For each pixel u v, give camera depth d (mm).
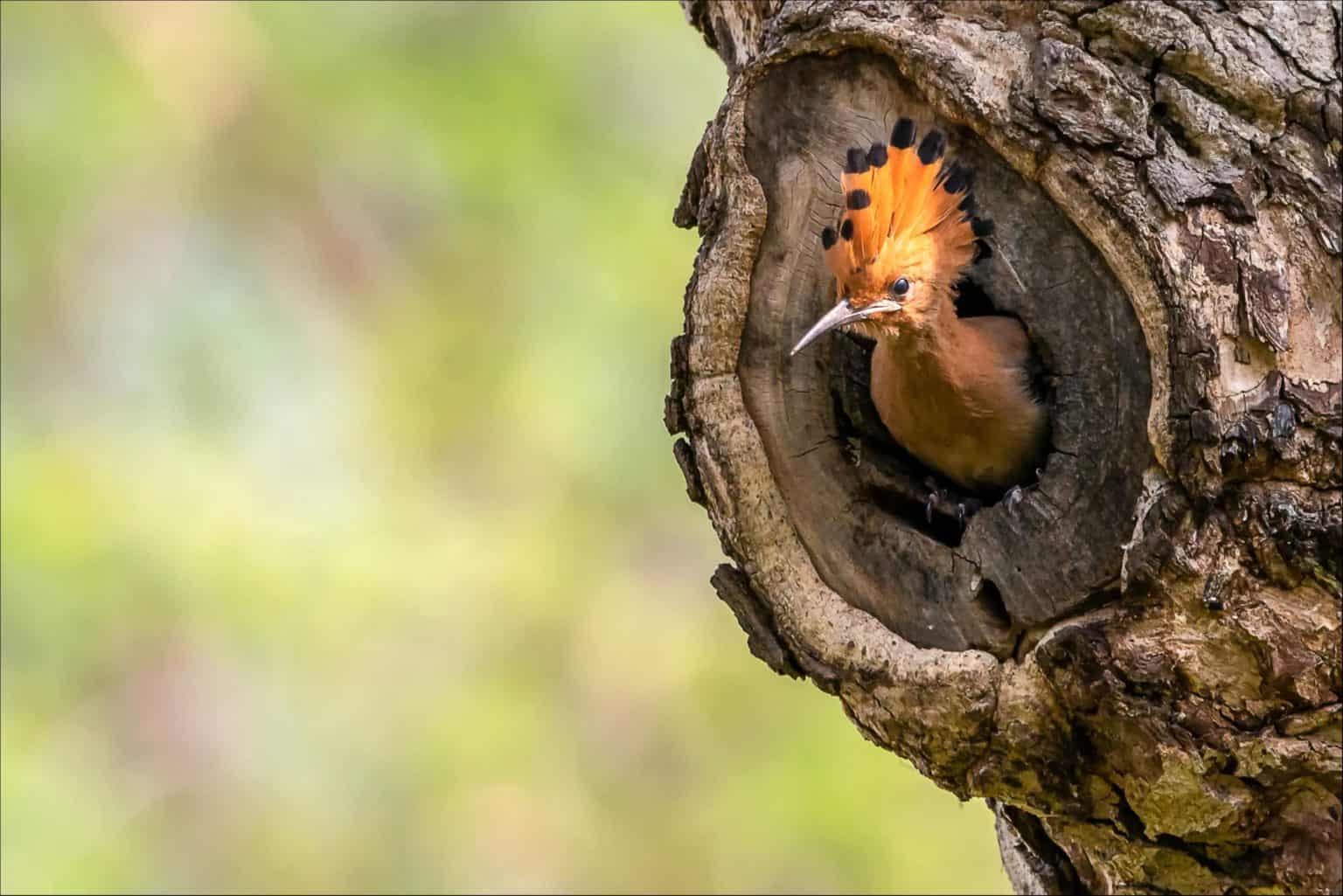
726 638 13461
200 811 12234
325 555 12383
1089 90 5559
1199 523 5289
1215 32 5543
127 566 11883
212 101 13008
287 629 12289
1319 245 5371
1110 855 5727
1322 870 5363
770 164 6121
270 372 12836
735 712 13203
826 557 5973
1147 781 5395
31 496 11820
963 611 5762
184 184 13000
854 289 6027
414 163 13023
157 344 12703
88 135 12609
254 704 12344
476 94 12898
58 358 12625
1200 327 5301
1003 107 5656
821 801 12281
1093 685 5379
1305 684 5215
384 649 12570
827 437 6059
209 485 12312
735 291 6062
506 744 12586
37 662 11906
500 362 13250
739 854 12438
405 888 12234
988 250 5762
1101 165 5504
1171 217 5422
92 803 11938
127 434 12484
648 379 13094
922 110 5949
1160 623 5336
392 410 13211
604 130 13227
